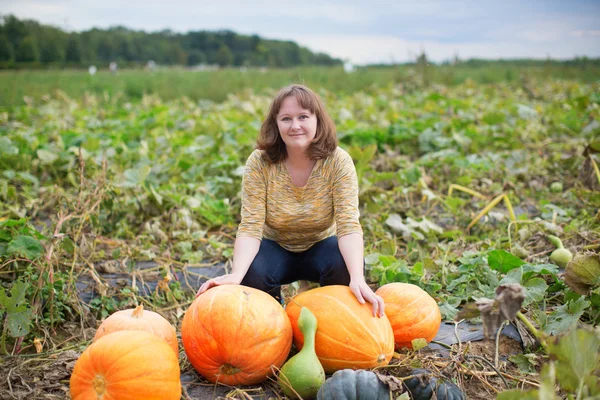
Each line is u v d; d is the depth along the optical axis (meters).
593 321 3.12
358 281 2.80
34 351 3.16
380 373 2.70
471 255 3.88
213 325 2.55
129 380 2.29
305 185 3.13
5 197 5.21
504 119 8.40
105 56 45.06
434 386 2.49
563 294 3.51
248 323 2.55
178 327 3.50
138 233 5.02
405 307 2.89
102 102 14.30
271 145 3.08
